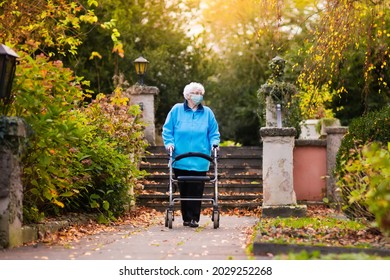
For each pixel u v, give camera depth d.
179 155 11.31
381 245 7.80
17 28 13.48
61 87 9.85
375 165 8.00
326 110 21.55
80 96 11.19
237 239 9.40
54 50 24.08
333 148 16.52
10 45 9.48
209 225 11.95
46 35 14.76
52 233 9.60
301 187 16.69
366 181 8.47
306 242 7.88
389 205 7.62
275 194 13.45
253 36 31.91
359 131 11.44
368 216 9.14
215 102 34.66
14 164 8.23
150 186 17.03
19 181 8.44
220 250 8.11
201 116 11.66
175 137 11.62
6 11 13.45
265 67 32.72
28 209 9.53
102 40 26.91
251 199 16.53
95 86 27.20
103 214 12.31
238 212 15.52
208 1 32.09
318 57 13.70
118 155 12.48
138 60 20.08
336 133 16.53
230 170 18.08
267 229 9.07
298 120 17.77
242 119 33.97
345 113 24.33
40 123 8.88
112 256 7.58
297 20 26.16
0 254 7.64
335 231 8.91
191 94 11.59
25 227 8.73
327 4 13.54
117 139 14.10
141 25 28.92
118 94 15.34
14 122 8.09
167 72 29.50
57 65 10.05
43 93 9.09
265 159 13.53
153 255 7.68
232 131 34.16
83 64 25.91
